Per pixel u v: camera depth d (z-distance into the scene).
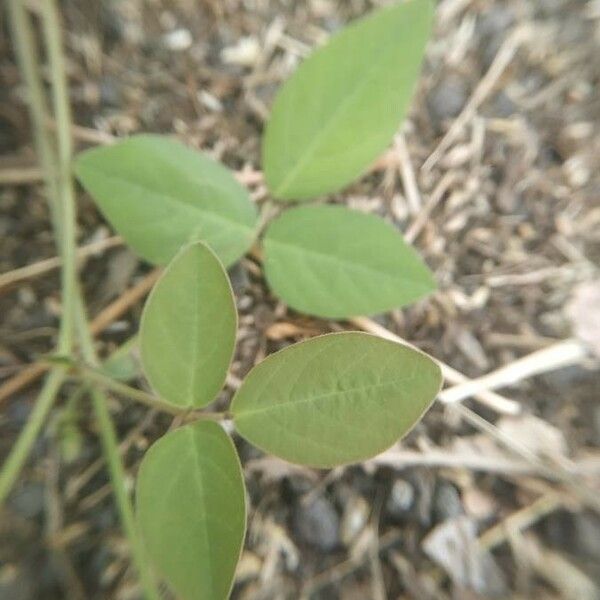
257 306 0.13
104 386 0.11
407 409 0.08
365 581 0.11
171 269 0.08
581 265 0.13
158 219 0.11
